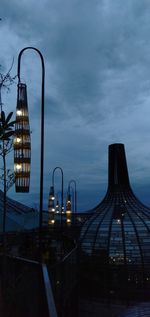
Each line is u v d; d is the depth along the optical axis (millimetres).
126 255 69562
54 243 27422
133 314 25000
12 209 29672
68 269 14008
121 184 83000
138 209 78125
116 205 79188
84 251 72062
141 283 66688
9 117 9305
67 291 13375
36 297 6273
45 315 4465
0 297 8734
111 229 73875
